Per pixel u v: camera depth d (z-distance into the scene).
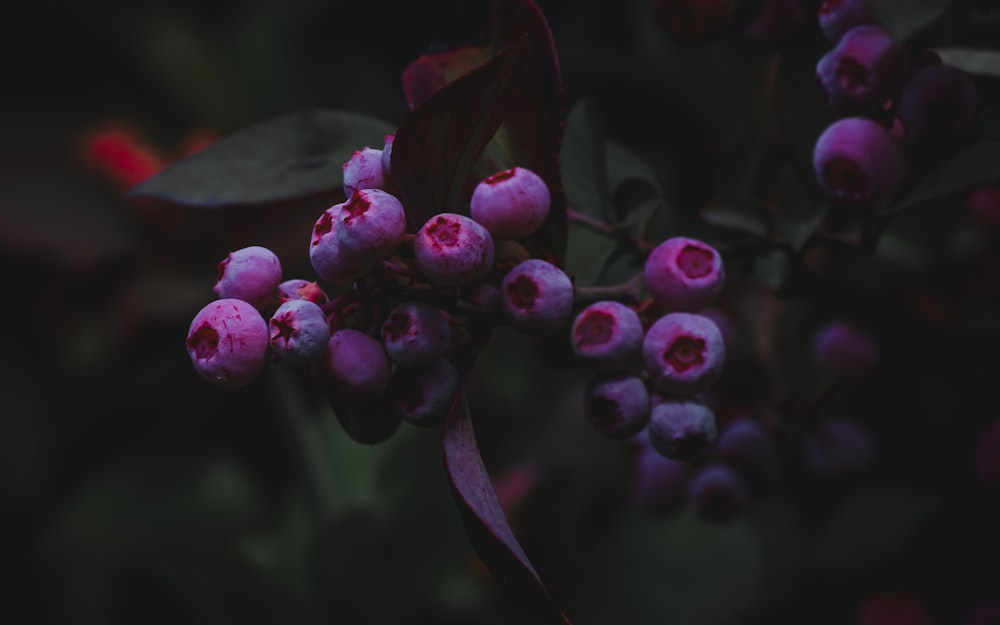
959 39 0.48
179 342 0.80
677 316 0.40
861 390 0.51
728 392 0.50
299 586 0.62
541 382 0.65
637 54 0.71
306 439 0.64
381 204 0.38
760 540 0.61
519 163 0.41
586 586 0.62
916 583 0.53
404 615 0.58
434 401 0.39
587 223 0.44
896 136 0.44
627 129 0.67
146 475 0.70
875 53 0.42
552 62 0.40
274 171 0.45
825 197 0.45
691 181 0.60
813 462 0.50
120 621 0.80
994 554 0.52
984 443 0.49
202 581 0.60
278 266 0.39
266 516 0.69
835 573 0.58
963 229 0.53
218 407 0.76
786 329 0.52
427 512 0.58
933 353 0.49
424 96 0.43
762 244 0.46
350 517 0.57
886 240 0.53
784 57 0.45
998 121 0.43
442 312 0.39
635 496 0.51
